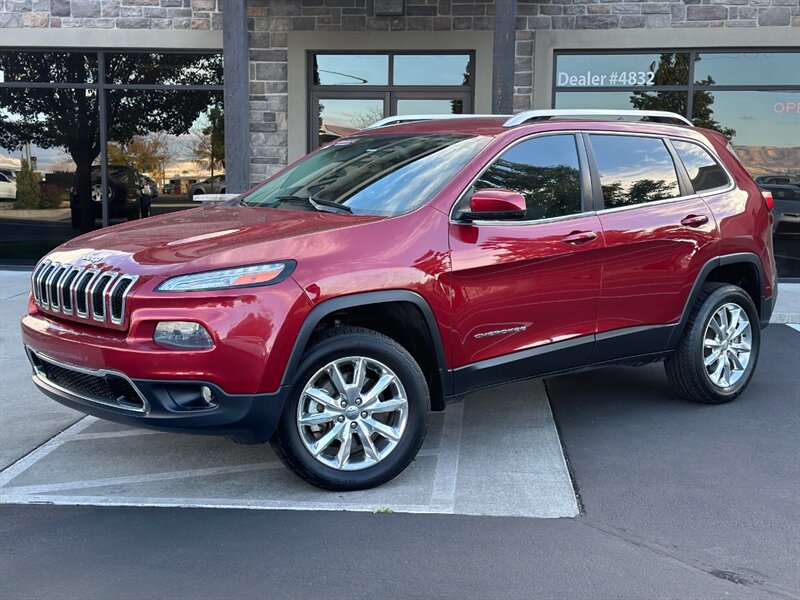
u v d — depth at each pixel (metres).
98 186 11.49
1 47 11.10
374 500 4.01
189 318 3.63
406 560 3.39
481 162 4.50
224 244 3.89
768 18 10.44
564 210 4.76
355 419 4.04
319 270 3.86
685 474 4.38
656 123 5.47
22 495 4.06
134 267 3.79
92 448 4.75
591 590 3.16
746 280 5.85
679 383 5.54
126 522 3.75
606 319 4.92
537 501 4.00
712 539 3.61
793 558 3.44
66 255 4.23
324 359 3.91
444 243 4.22
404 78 11.17
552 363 4.74
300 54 10.98
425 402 4.15
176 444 4.83
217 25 10.95
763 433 5.05
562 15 10.66
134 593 3.12
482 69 10.88
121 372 3.68
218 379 3.66
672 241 5.14
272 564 3.36
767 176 10.77
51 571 3.29
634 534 3.65
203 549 3.48
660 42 10.57
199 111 11.30
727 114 10.74
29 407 5.54
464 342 4.32
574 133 4.96
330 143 5.72
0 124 11.38
